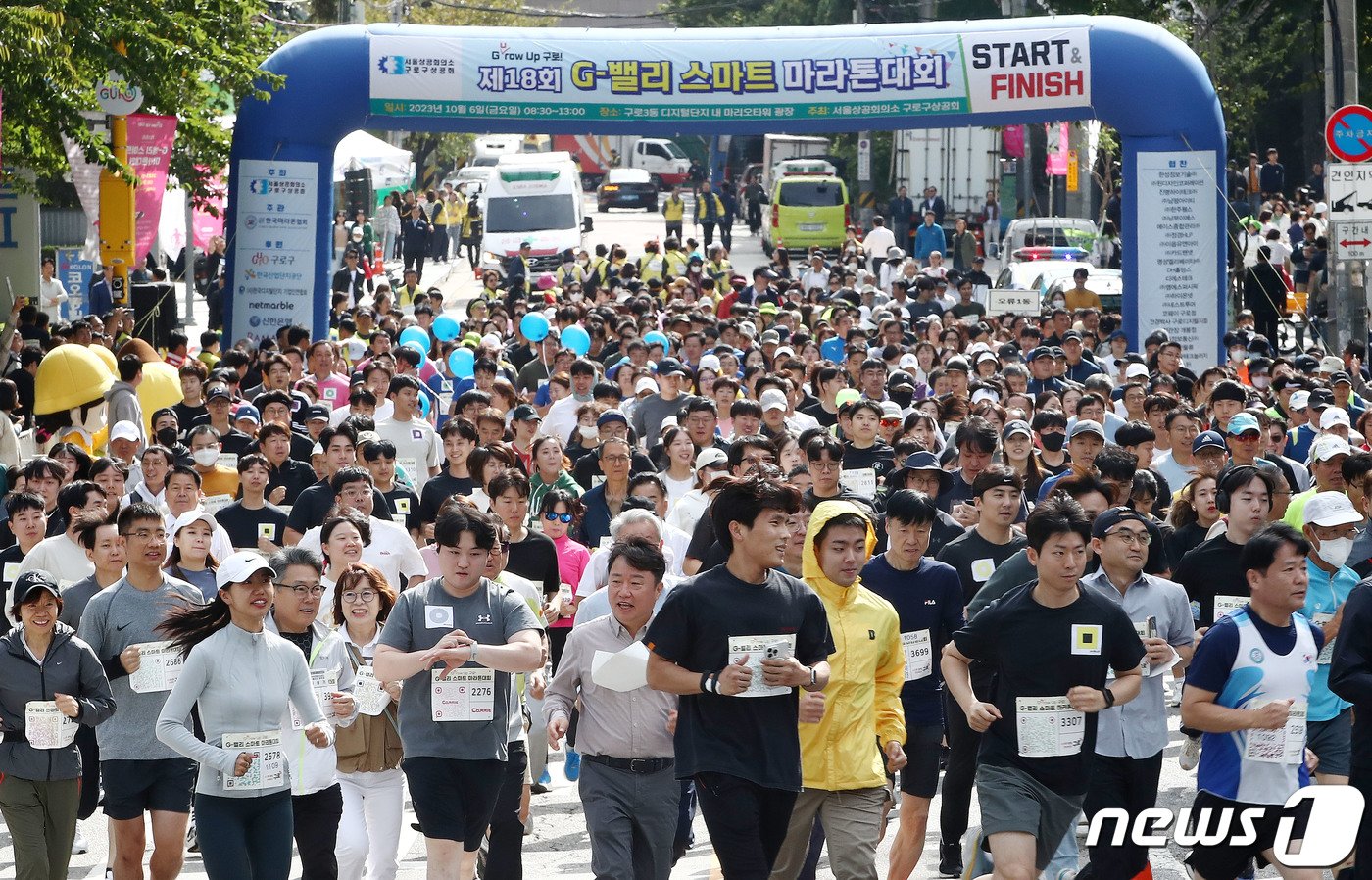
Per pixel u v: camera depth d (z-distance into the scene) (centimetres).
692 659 1523
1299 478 2927
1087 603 1634
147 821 2353
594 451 3103
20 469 2698
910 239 11212
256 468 2709
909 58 5603
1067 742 1625
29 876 1862
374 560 2383
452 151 15875
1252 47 11038
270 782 1712
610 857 1717
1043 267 7525
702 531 2292
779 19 15688
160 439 3278
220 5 5300
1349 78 4997
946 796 2028
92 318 4875
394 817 1905
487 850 1878
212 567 2192
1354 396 4059
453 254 12744
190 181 5678
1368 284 5331
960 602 1961
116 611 1939
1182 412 2955
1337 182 4181
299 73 5541
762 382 3572
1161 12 9419
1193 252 5672
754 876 1520
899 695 1745
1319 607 1942
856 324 5538
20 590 1855
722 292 8412
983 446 2530
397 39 5578
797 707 1548
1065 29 5600
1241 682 1617
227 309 5638
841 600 1698
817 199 12050
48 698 1856
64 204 7594
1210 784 1642
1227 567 2011
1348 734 1906
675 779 1670
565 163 11112
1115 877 1755
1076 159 9750
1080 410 3366
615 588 1752
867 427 3036
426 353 4800
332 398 4094
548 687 1820
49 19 4128
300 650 1778
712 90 5644
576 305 5575
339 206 10225
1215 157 5650
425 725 1744
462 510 1767
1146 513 2481
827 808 1672
